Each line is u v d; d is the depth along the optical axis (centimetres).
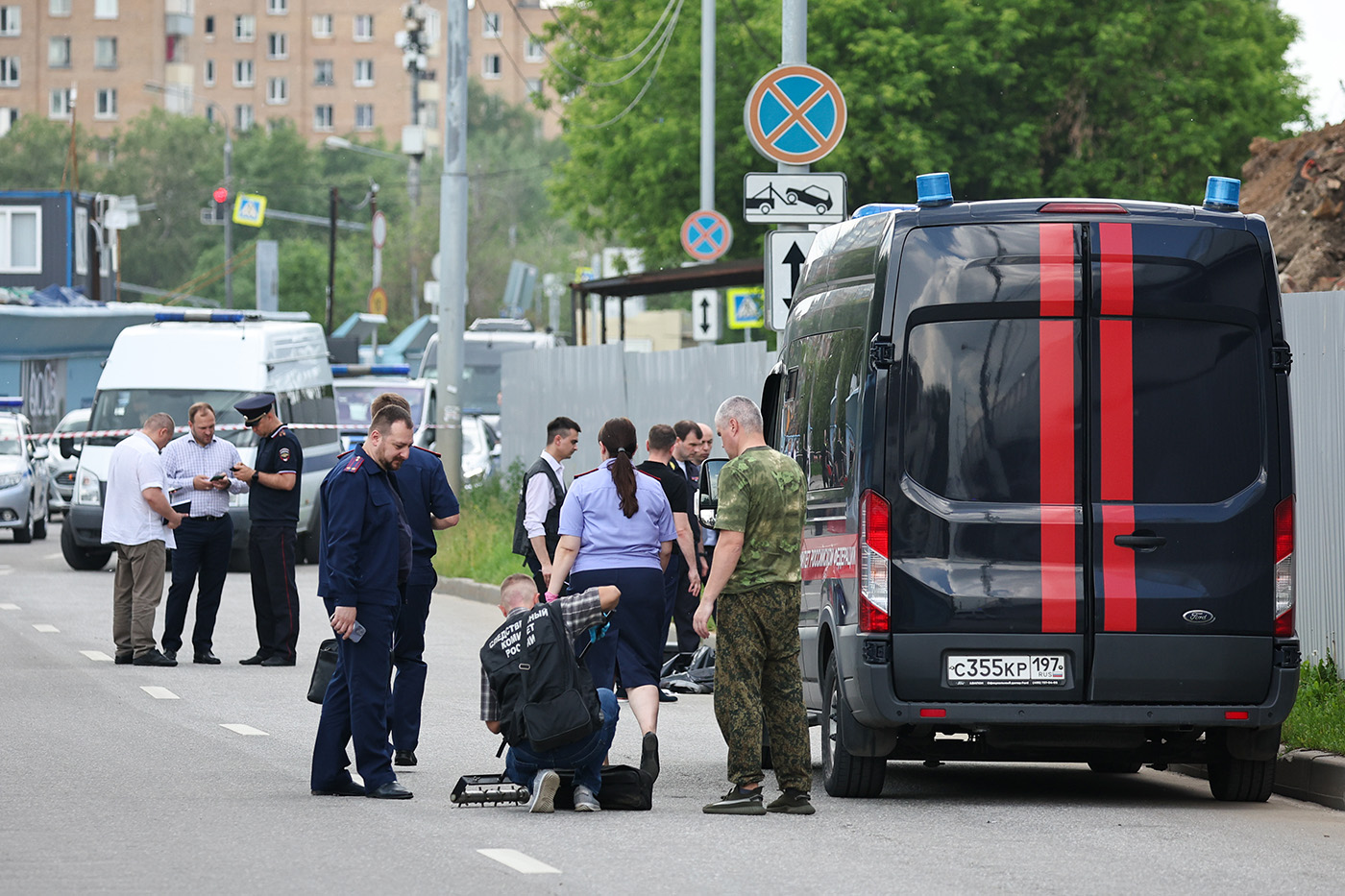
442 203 5959
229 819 1912
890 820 1967
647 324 14125
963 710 2019
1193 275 2045
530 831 1869
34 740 2453
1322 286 4091
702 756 2461
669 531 2297
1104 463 2033
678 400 4872
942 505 2028
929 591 2023
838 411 2158
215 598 3456
